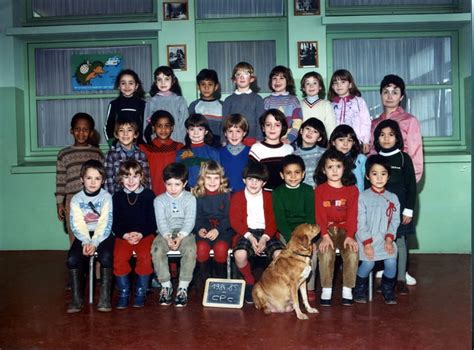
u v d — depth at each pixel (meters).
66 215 5.23
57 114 6.73
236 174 4.77
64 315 4.18
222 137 5.23
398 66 6.52
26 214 6.50
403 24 6.27
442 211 6.20
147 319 4.05
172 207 4.47
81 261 4.37
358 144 4.69
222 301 4.32
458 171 6.17
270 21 6.48
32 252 6.41
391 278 4.36
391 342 3.50
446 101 6.52
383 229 4.35
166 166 4.49
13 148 6.49
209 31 6.52
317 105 5.18
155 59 6.58
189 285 4.90
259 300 4.13
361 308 4.24
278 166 4.72
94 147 5.36
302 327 3.80
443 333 3.65
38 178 6.46
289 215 4.42
